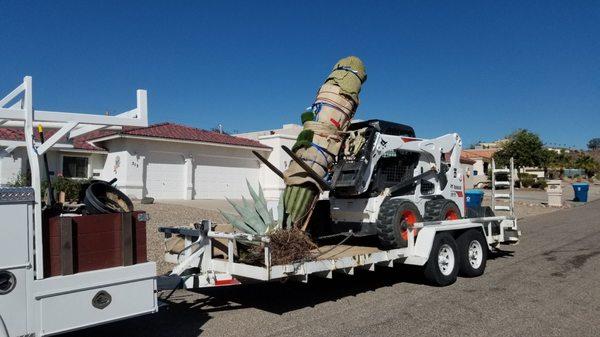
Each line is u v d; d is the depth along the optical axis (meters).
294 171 7.93
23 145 6.09
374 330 6.12
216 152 25.41
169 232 7.65
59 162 22.28
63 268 4.52
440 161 10.05
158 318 6.64
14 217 4.23
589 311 6.91
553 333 5.98
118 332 6.03
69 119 4.88
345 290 8.30
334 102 8.32
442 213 9.40
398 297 7.82
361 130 8.51
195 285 6.29
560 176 65.75
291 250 6.66
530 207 27.34
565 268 10.03
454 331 6.07
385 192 8.74
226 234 6.55
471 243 9.48
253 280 6.75
